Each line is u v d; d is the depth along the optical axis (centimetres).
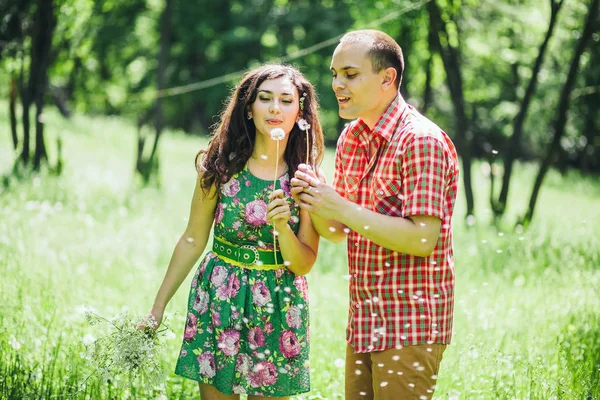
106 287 544
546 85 1916
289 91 322
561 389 353
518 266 707
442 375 389
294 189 307
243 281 324
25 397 343
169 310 482
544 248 775
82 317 436
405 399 312
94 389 358
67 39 1367
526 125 2345
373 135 319
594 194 1750
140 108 3231
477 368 384
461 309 518
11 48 1205
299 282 332
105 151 1748
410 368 311
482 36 1356
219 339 321
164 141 2177
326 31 2948
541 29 1252
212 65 3275
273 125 320
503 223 1047
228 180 327
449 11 1129
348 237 329
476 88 1877
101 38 2498
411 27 1255
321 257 764
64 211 876
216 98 3206
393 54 311
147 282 591
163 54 1373
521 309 511
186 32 3130
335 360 407
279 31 3088
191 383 393
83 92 2764
